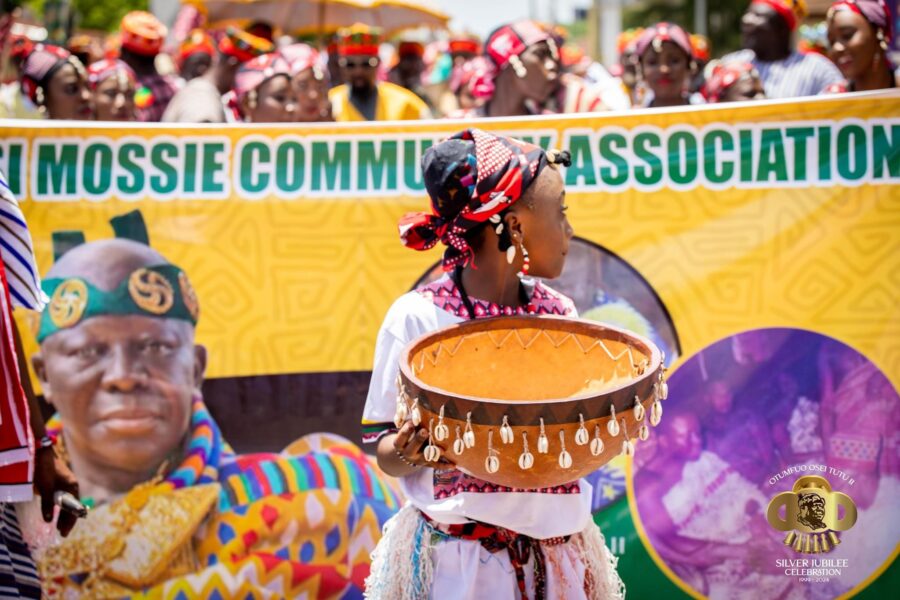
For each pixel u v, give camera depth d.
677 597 3.61
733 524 3.59
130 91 6.02
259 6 8.85
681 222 3.60
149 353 3.66
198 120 5.67
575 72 9.29
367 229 3.67
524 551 2.53
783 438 3.57
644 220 3.61
